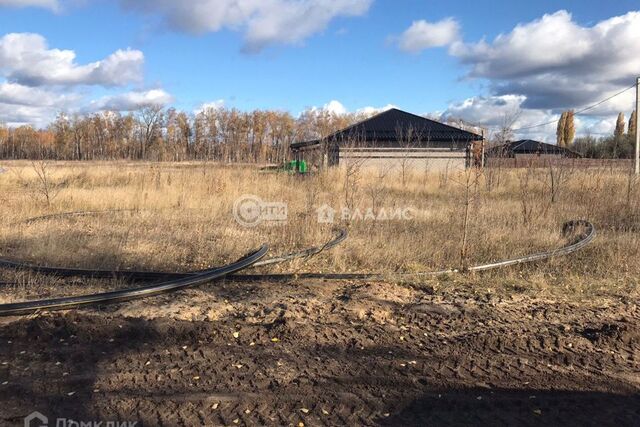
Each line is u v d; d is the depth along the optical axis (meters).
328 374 3.97
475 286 6.56
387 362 4.19
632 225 10.78
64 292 6.02
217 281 6.54
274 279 6.73
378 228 9.80
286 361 4.18
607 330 4.90
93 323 4.81
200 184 15.50
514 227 9.77
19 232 9.49
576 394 3.74
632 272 7.27
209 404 3.47
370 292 6.10
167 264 7.50
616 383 3.93
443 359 4.28
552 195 13.38
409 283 6.61
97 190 15.55
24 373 3.89
